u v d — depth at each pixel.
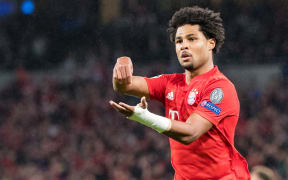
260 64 66.75
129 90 14.02
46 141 57.91
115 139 54.16
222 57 68.56
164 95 14.27
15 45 80.62
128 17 78.06
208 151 12.94
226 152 13.16
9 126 62.78
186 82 13.62
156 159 48.06
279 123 50.88
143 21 76.31
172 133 11.59
